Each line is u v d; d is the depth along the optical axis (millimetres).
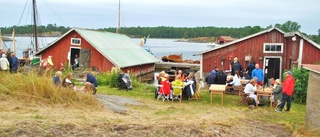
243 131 7758
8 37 108688
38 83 9133
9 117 6359
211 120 8688
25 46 83312
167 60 42812
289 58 20156
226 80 15195
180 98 13188
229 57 21094
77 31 26922
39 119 6469
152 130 6664
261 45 20562
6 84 9078
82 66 26531
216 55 21328
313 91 8328
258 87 13125
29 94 8750
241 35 128375
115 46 29438
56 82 11031
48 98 8945
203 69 21578
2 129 5504
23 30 121062
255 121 9406
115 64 25109
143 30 169375
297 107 12938
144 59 31078
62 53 28016
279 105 12531
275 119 10102
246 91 12797
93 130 6238
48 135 5660
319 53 19797
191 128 7105
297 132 7953
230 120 8977
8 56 18234
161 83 13336
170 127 6973
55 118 6762
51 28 133250
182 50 88250
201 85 17969
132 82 17297
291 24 59031
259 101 12984
